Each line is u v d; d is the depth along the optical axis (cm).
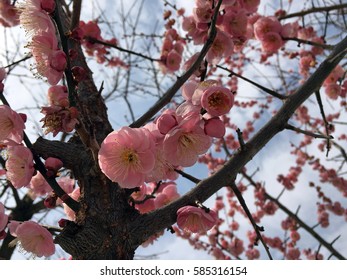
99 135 40
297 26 79
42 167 35
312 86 42
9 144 34
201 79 42
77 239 34
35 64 33
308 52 81
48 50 33
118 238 34
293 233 96
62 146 37
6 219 34
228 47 46
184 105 32
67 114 31
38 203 69
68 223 34
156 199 42
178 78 42
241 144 37
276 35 55
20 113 34
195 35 47
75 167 37
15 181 34
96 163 34
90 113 41
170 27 67
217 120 32
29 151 34
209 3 45
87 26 55
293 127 40
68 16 56
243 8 47
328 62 43
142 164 32
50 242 34
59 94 37
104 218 34
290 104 41
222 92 32
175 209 35
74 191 41
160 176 34
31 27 34
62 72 32
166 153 32
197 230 34
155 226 35
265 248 36
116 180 32
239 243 95
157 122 32
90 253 33
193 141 32
